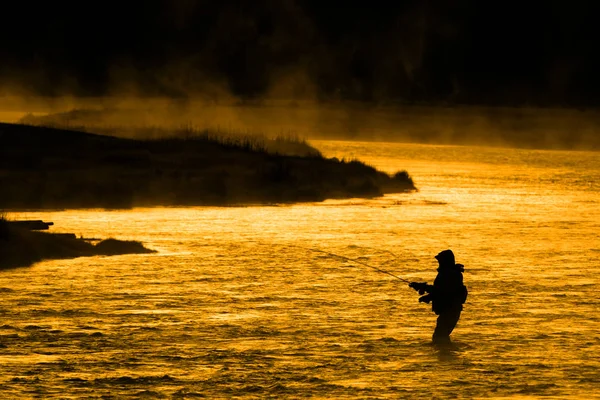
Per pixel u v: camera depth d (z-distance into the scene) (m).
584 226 89.31
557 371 32.38
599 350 35.88
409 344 36.81
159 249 67.62
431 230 83.81
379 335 38.59
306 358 34.22
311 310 44.50
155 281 52.88
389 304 46.31
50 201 98.00
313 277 55.19
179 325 40.50
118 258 62.53
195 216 92.06
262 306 45.50
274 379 31.08
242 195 109.06
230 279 54.00
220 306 45.38
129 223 84.69
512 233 82.44
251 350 35.53
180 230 80.06
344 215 96.25
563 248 71.62
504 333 39.25
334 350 35.66
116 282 52.44
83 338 37.53
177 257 63.41
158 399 28.47
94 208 97.38
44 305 45.06
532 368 32.81
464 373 32.06
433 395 28.98
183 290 50.00
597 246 73.19
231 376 31.42
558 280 54.84
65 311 43.56
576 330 39.91
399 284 52.78
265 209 100.81
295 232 80.25
